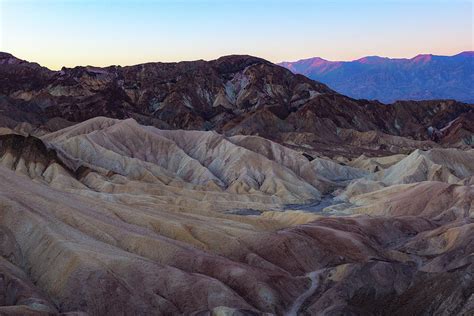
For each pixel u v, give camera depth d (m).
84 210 79.62
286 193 150.38
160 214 88.31
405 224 101.06
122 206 88.31
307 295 69.50
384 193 136.38
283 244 79.44
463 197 111.94
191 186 148.50
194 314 58.94
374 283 70.25
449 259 75.31
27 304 54.56
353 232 90.69
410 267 77.44
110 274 60.44
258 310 62.75
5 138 136.00
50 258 64.06
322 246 81.62
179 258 70.62
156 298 60.75
